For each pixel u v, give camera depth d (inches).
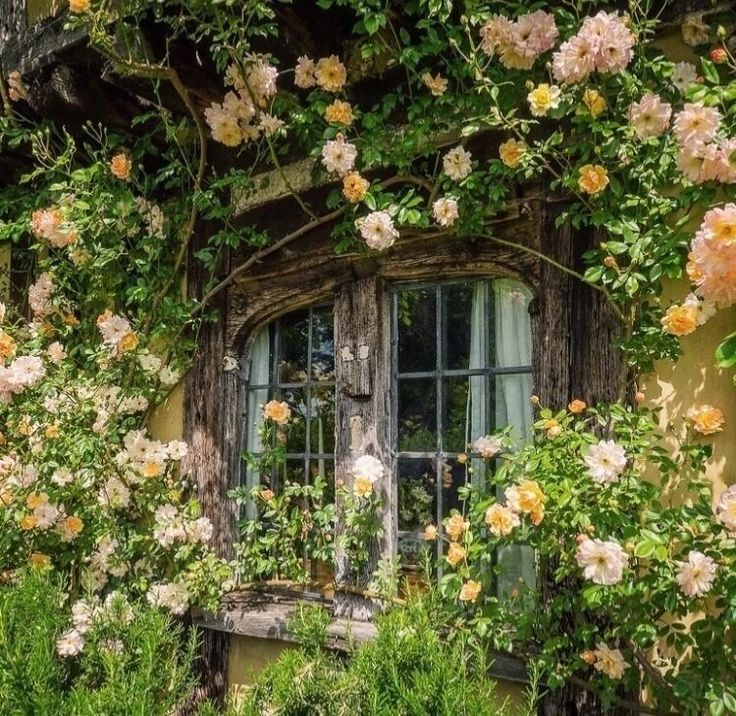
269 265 119.2
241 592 121.1
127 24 102.6
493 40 85.9
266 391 124.4
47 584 95.8
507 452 95.7
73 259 128.6
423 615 76.0
